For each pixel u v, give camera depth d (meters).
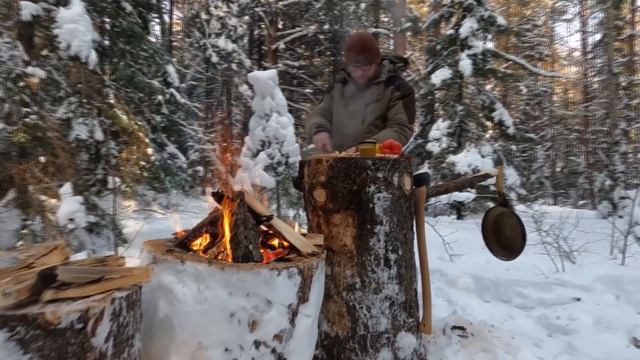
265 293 1.59
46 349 1.20
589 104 12.70
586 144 11.75
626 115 10.66
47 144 3.51
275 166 5.39
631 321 2.98
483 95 7.88
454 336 2.69
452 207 7.80
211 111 12.38
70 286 1.33
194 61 12.02
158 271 1.65
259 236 1.82
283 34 11.75
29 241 3.38
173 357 1.56
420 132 8.39
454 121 7.70
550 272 4.11
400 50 9.98
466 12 7.59
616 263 4.42
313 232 2.27
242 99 11.93
